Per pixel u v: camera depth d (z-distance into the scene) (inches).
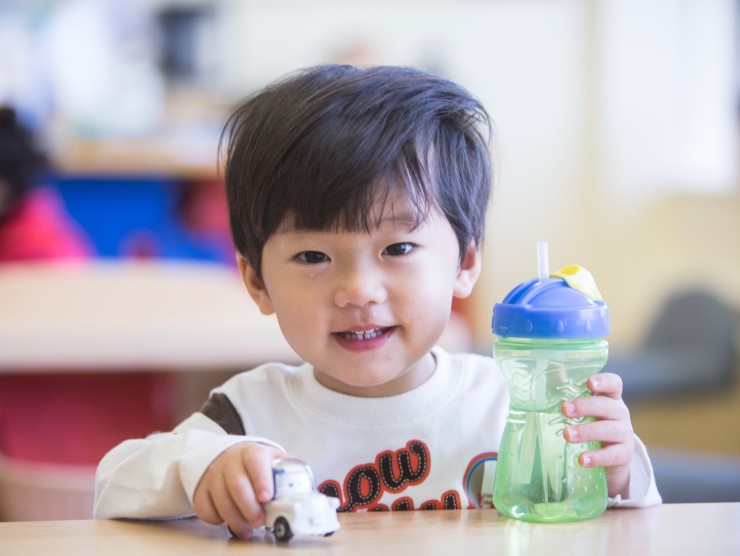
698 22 187.8
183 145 175.9
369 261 37.1
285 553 30.3
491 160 42.3
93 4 185.2
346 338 38.0
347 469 42.2
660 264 190.1
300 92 38.1
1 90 182.9
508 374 36.0
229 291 94.0
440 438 42.6
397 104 37.7
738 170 175.8
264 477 32.4
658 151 191.8
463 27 195.9
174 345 77.4
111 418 81.0
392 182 36.4
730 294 170.6
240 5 190.4
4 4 182.7
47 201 129.3
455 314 164.4
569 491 34.6
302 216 36.4
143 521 36.0
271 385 43.8
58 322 79.6
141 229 176.4
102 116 182.1
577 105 196.7
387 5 193.9
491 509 37.2
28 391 79.0
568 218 197.6
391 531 32.9
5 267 109.4
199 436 36.6
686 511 35.8
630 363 129.7
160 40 187.2
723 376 131.8
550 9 195.9
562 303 34.1
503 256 197.8
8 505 60.9
